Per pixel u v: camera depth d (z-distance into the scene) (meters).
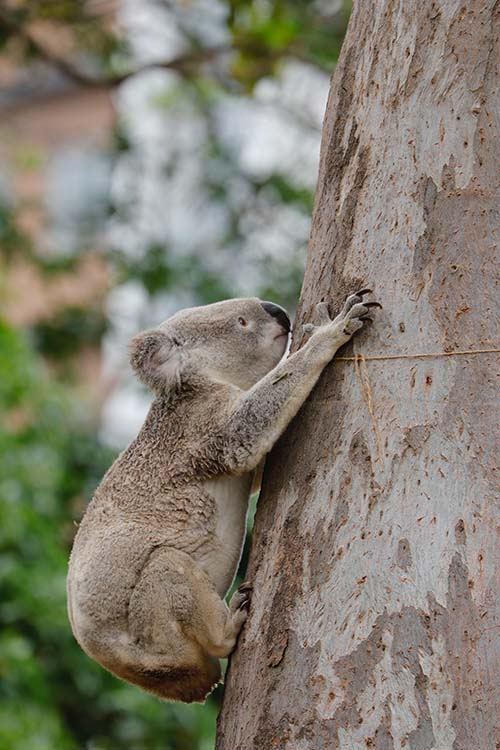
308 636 6.81
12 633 17.48
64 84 32.44
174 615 8.30
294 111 23.41
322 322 7.59
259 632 7.12
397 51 7.63
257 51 20.89
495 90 7.28
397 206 7.33
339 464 7.07
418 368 6.96
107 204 25.22
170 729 18.30
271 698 6.81
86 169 32.56
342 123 7.89
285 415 7.59
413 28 7.59
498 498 6.58
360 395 7.14
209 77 24.03
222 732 7.20
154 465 8.97
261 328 9.73
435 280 7.05
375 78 7.71
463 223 7.09
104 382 26.48
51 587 18.08
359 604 6.66
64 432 20.94
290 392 7.55
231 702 7.20
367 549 6.75
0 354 20.67
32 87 32.59
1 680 16.81
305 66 22.61
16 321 28.25
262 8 20.89
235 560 8.83
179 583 8.36
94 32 24.09
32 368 20.89
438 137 7.30
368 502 6.85
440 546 6.56
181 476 8.80
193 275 23.72
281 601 7.03
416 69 7.48
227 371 9.46
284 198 23.75
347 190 7.68
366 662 6.54
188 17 23.52
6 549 18.33
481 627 6.36
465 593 6.44
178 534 8.67
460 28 7.42
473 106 7.28
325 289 7.67
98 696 17.98
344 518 6.91
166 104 26.16
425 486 6.71
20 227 26.53
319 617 6.79
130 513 8.87
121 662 8.51
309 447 7.33
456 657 6.33
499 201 7.10
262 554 7.32
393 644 6.48
